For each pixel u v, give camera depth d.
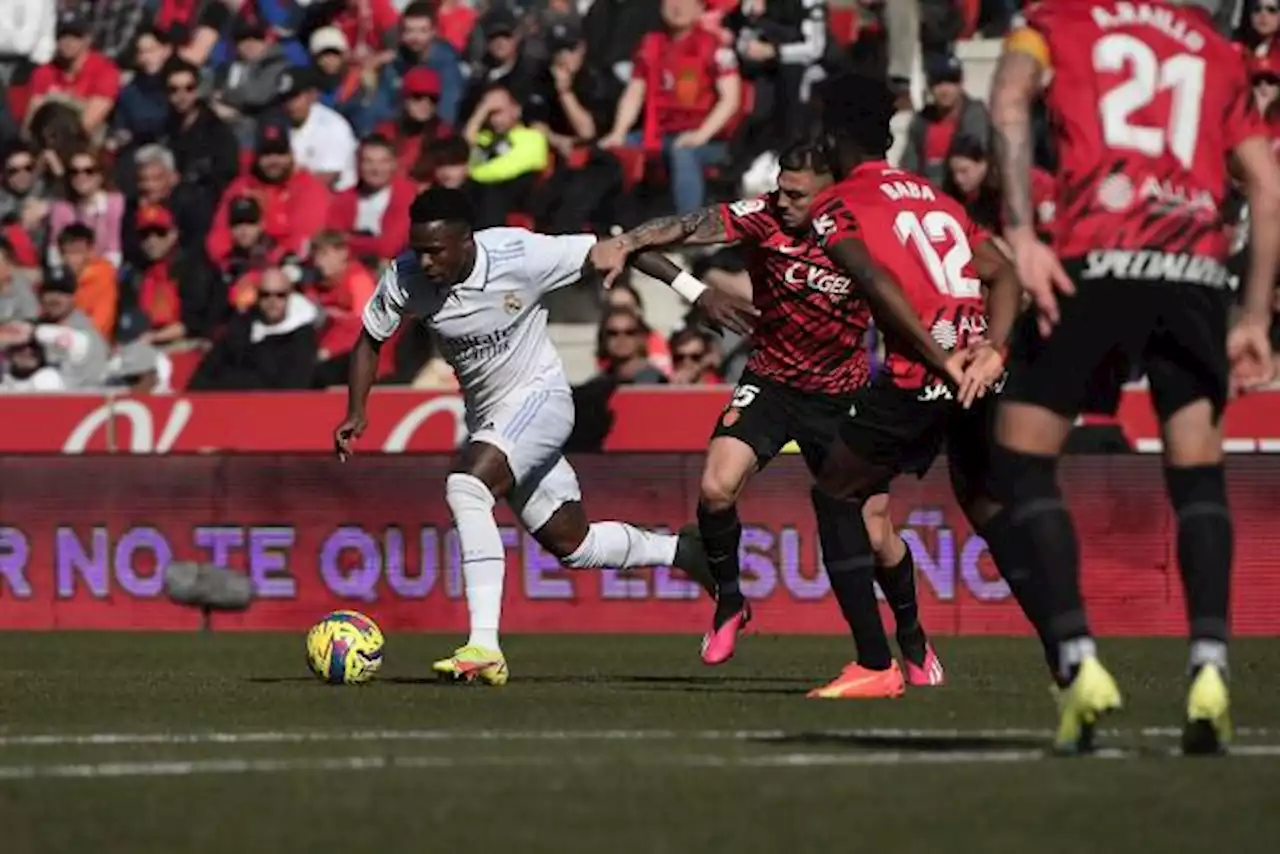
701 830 20.17
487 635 38.06
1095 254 24.33
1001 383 28.81
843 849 19.19
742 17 65.06
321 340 63.69
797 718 30.53
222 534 56.38
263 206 67.88
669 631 53.56
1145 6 24.78
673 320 64.69
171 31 75.56
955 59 63.31
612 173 64.69
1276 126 58.94
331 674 37.81
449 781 23.44
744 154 64.50
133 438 60.19
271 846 19.52
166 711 32.22
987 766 24.25
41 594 57.62
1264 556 50.91
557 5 67.06
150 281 69.06
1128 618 51.50
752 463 38.19
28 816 21.23
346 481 55.47
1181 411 24.81
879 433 29.72
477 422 39.41
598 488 54.06
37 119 73.31
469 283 38.19
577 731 28.83
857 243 28.77
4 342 67.12
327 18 72.81
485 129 65.31
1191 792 22.19
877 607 34.69
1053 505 24.73
